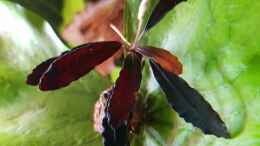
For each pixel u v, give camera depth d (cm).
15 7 20
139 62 15
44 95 19
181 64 15
